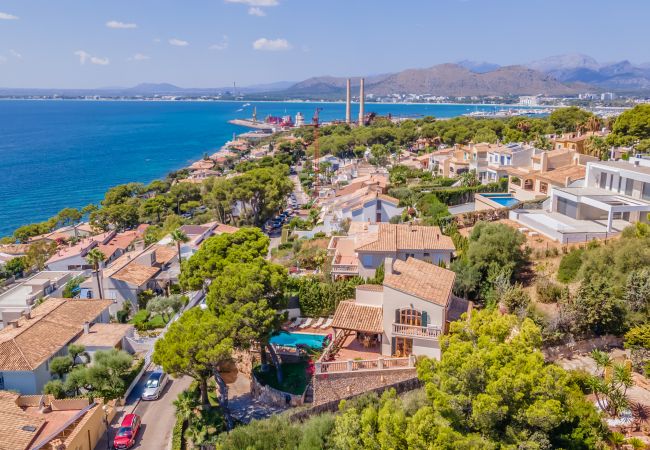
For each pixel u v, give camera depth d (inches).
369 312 1935.3
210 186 6230.3
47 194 7800.2
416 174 5556.1
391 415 1146.0
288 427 1409.9
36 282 3203.7
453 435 1058.1
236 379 2064.5
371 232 2790.4
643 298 1669.5
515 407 1105.4
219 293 1952.5
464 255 2373.3
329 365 1691.7
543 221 2736.2
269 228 4977.9
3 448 1464.1
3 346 2021.4
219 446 1401.3
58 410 1748.3
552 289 1934.1
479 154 4768.7
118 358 1989.4
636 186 2657.5
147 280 3031.5
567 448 1124.5
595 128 5787.4
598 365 1417.3
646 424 1250.0
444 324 1755.7
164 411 1894.7
